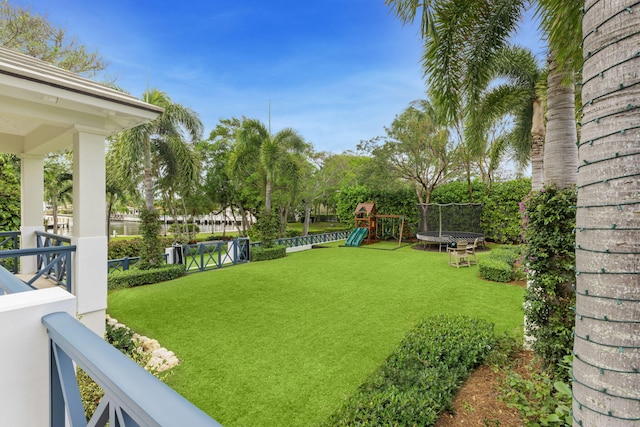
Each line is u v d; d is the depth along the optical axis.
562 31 3.16
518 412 2.48
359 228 14.88
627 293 1.18
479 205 12.70
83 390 2.22
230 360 3.52
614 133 1.20
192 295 6.14
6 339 1.01
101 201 3.55
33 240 4.91
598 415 1.25
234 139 16.22
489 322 4.23
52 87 2.83
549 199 3.05
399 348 3.30
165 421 0.59
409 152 13.41
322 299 5.83
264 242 10.77
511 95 7.48
